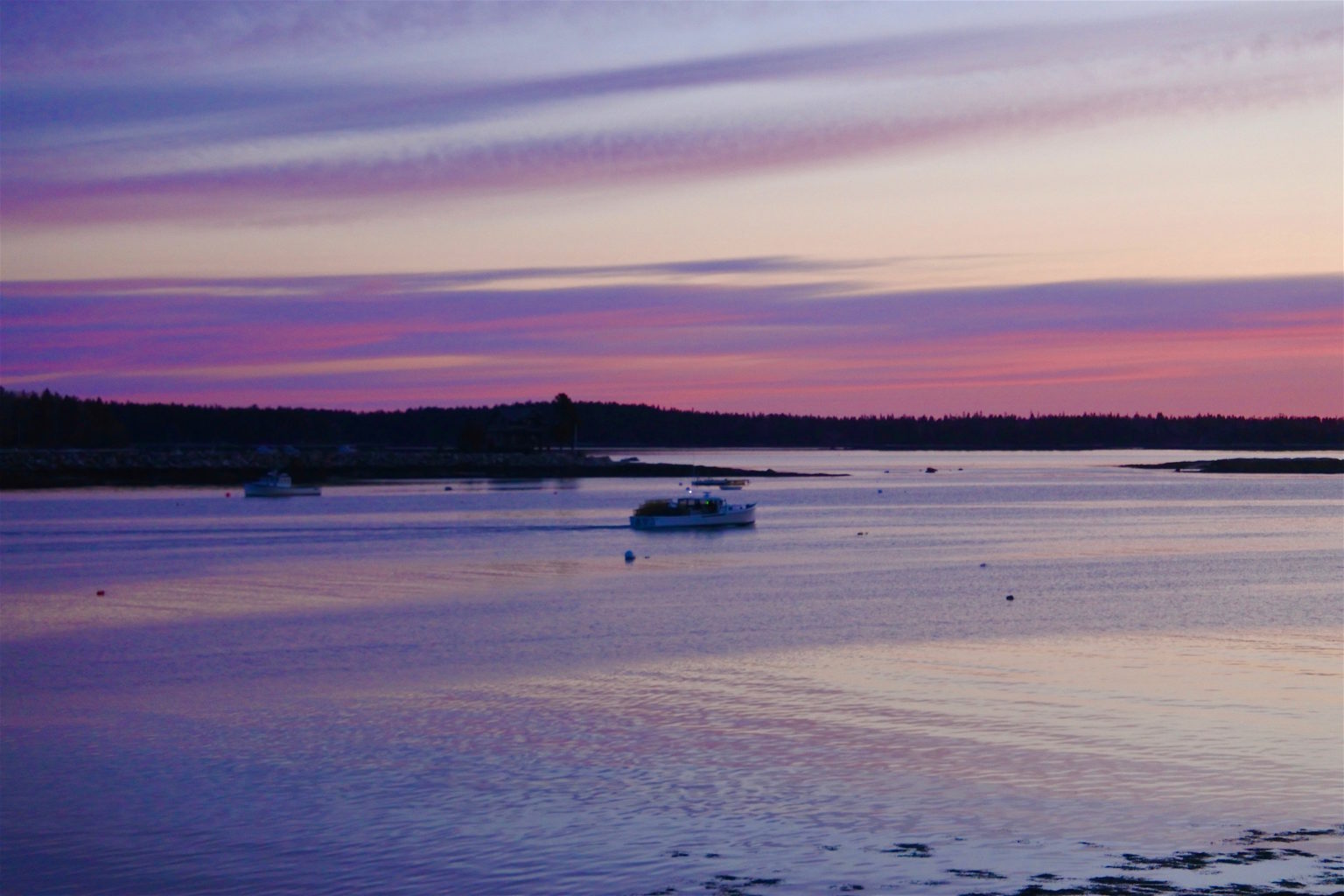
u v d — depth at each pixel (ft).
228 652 134.62
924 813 74.69
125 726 99.30
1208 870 64.08
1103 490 593.42
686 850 68.90
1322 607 169.37
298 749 91.45
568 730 96.02
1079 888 61.72
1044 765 84.69
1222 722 96.94
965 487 624.59
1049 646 134.92
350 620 158.20
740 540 294.66
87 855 69.97
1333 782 80.12
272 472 488.85
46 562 234.79
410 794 79.92
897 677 116.26
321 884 65.36
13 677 120.78
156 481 568.41
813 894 62.23
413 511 395.96
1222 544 282.15
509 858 68.18
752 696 108.06
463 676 118.73
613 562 238.89
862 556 253.85
